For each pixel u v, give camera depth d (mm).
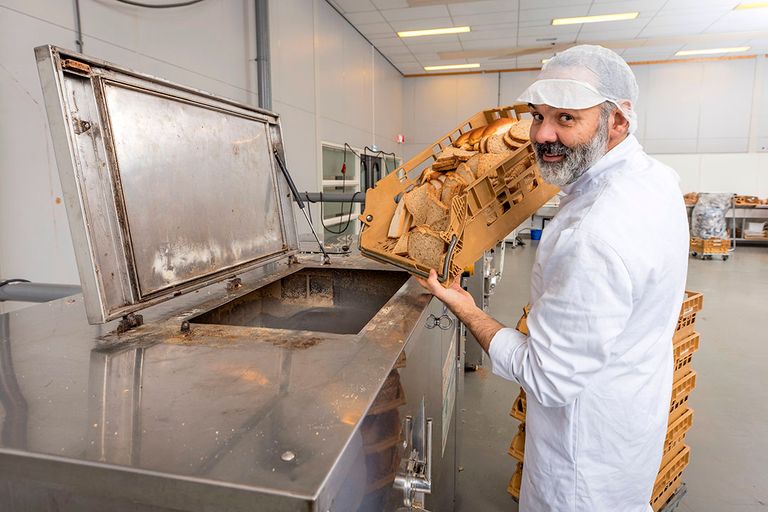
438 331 1218
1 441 524
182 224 1003
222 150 1163
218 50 3357
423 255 1078
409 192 1177
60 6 2150
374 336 849
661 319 888
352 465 548
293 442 520
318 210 5215
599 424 915
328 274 1515
